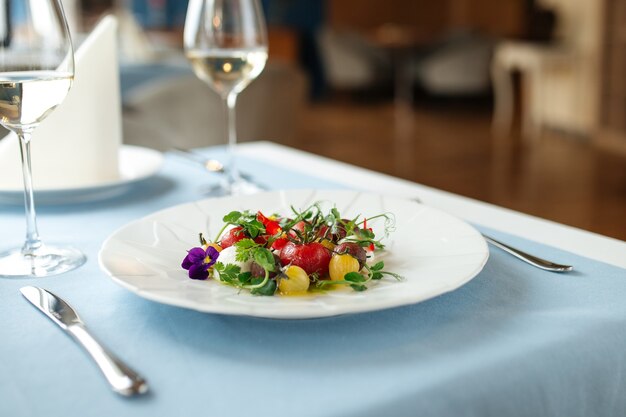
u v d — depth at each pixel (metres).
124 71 2.81
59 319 0.56
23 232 0.77
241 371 0.51
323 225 0.63
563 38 5.16
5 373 0.51
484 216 0.81
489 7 6.90
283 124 2.70
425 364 0.51
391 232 0.69
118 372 0.50
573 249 0.70
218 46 0.93
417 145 4.53
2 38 0.62
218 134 2.54
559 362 0.53
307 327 0.56
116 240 0.64
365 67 5.95
